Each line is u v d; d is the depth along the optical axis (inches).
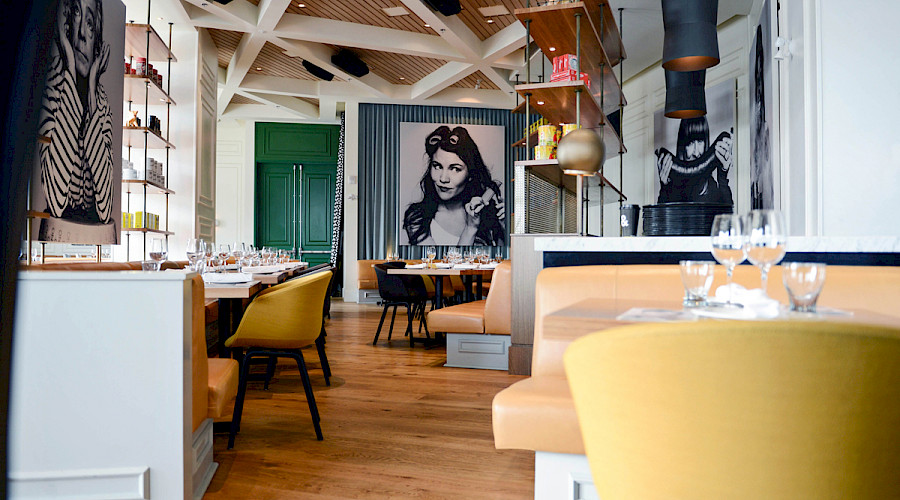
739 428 29.1
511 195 418.0
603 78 217.8
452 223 412.8
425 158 413.1
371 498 82.6
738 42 256.7
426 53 304.8
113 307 70.5
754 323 28.0
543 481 66.9
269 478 89.6
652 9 246.7
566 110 187.8
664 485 31.7
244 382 106.6
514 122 421.1
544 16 161.2
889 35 141.9
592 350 31.8
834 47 145.8
